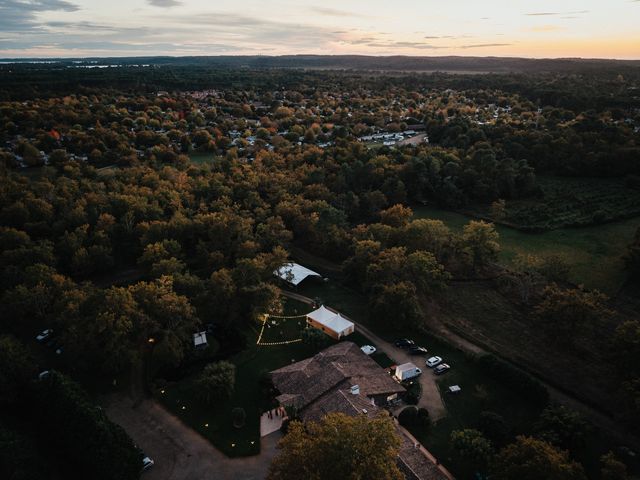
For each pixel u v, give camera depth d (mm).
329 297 123000
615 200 174750
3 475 65500
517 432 78438
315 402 82062
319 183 183875
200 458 74438
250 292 107875
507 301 118375
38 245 131750
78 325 91375
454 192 180000
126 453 67750
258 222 154375
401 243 135375
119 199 155625
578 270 130375
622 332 85000
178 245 132500
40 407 77125
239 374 93875
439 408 84812
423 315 108188
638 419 74625
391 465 56281
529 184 185000
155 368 94875
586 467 71625
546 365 94938
